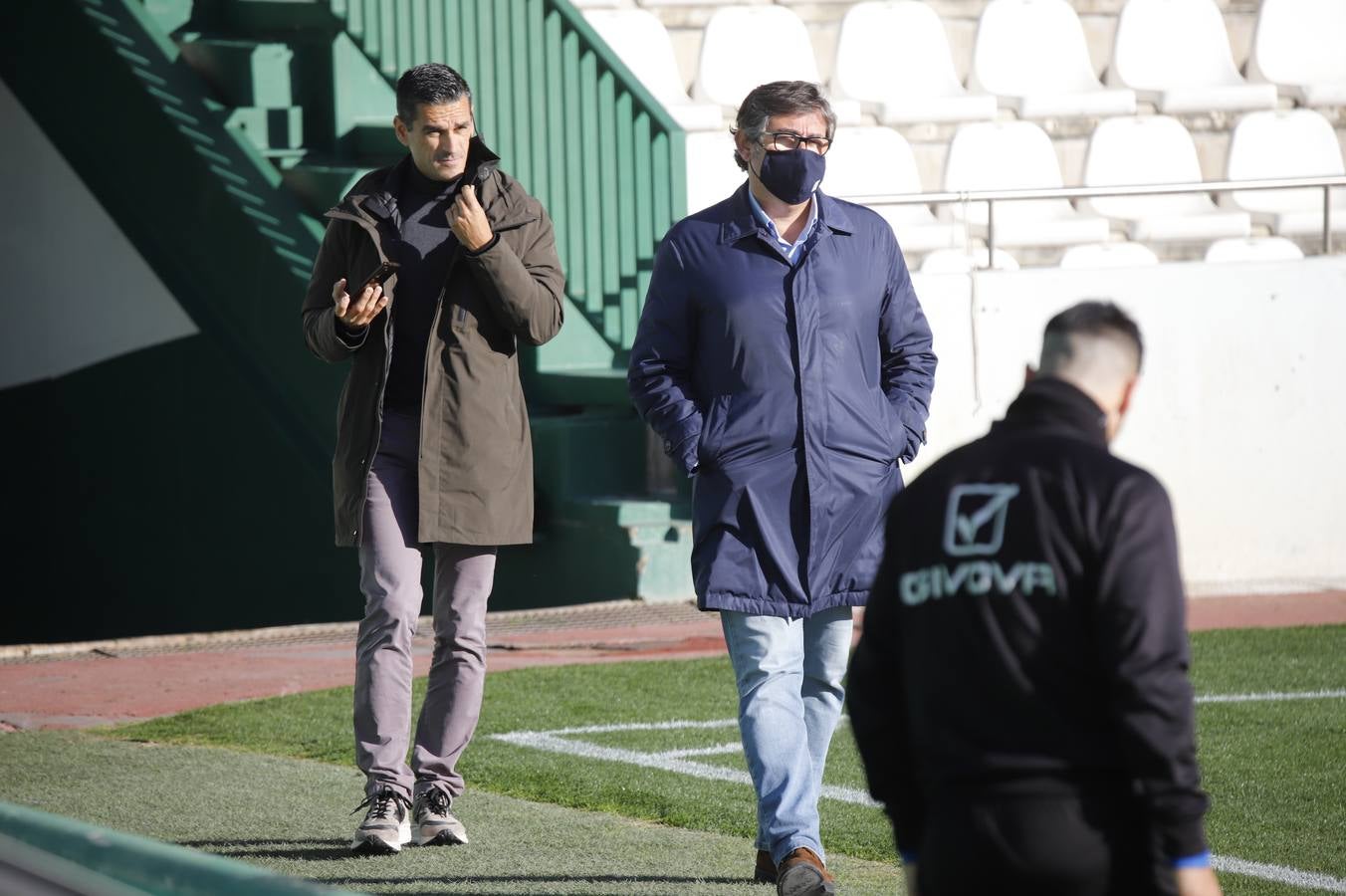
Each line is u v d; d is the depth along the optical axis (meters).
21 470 48.50
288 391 40.62
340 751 22.80
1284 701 26.02
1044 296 38.75
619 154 38.69
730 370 15.98
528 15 37.91
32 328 47.38
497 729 24.41
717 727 24.50
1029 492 9.02
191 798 19.98
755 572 15.74
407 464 18.06
